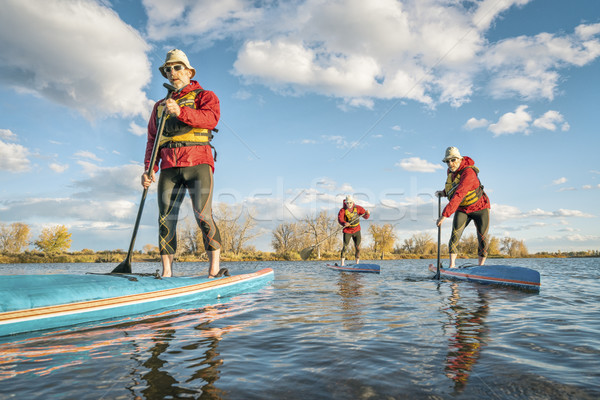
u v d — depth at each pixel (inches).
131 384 54.4
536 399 49.2
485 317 109.0
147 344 77.3
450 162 260.1
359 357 68.0
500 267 215.2
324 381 55.8
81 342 78.7
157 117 145.1
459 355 69.4
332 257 1444.4
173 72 143.2
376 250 1451.8
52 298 95.0
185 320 103.9
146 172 136.5
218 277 160.1
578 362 65.1
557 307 129.3
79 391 51.6
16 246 1266.0
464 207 263.4
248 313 115.4
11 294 90.5
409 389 52.6
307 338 82.9
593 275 304.3
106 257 1213.1
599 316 111.0
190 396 49.9
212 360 66.4
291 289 187.5
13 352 70.9
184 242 1298.0
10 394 50.3
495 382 55.2
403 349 73.4
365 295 162.4
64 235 1288.1
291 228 1507.1
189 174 142.6
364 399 49.1
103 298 105.9
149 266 588.4
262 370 60.9
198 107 144.6
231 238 1411.2
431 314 114.0
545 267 470.3
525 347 75.1
